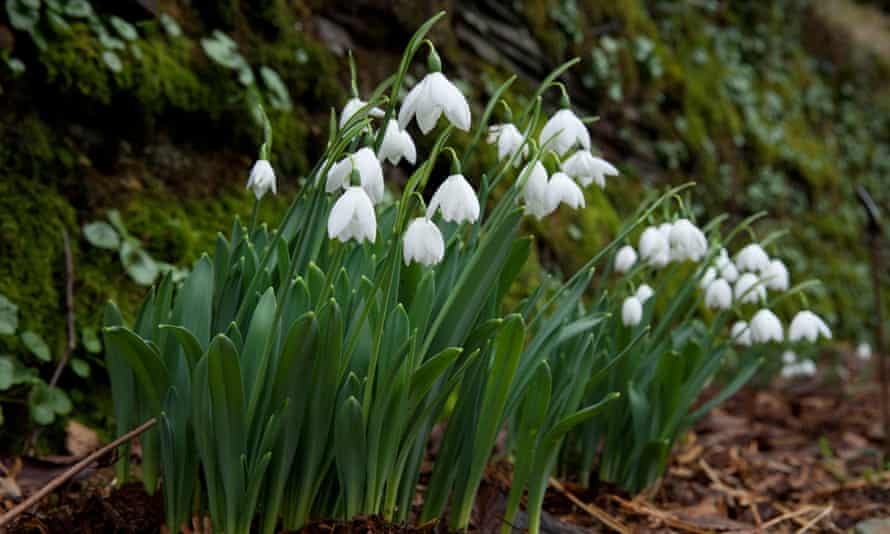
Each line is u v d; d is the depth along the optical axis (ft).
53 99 10.03
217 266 6.23
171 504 5.78
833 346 23.88
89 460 5.52
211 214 11.22
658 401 8.04
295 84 13.14
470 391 6.18
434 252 4.96
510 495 6.52
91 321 9.20
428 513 6.37
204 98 11.53
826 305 25.49
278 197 12.34
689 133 22.84
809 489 9.92
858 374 20.20
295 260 5.18
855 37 36.94
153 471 6.18
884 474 10.51
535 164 5.67
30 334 8.49
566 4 19.60
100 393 9.06
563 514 7.96
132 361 5.57
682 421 8.40
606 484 8.34
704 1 27.63
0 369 8.02
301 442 5.62
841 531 8.59
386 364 5.56
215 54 11.74
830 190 29.73
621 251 8.41
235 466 5.40
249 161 12.16
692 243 7.11
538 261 15.51
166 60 11.23
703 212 22.62
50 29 10.06
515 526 6.63
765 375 17.04
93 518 6.05
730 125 24.94
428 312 5.59
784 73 30.78
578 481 8.49
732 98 26.04
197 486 6.03
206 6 12.31
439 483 6.32
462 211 5.02
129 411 6.23
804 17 34.37
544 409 6.18
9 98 9.62
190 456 5.75
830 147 31.65
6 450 7.92
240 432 5.33
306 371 5.32
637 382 8.23
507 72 17.54
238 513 5.49
